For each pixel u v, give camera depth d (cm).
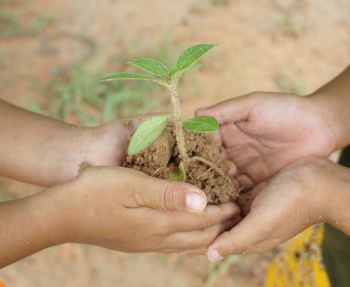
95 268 81
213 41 101
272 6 107
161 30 103
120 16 106
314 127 60
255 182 62
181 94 94
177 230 55
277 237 56
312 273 68
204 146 57
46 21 104
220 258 56
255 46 101
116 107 92
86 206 53
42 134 60
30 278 80
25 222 52
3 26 104
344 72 63
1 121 60
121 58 99
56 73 97
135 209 52
